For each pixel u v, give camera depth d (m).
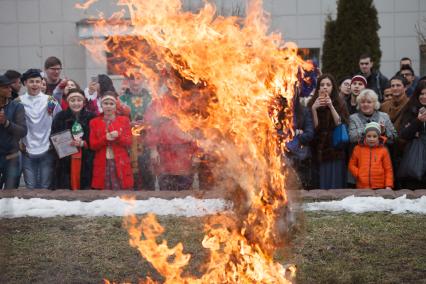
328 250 6.36
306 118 8.77
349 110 9.86
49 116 9.56
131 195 8.38
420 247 6.43
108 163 9.01
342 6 13.96
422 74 16.48
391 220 7.29
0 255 6.38
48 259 6.30
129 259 6.29
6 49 16.89
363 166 8.80
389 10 16.42
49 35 16.70
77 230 7.16
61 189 9.12
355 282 5.62
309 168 8.99
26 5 16.77
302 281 5.63
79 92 9.12
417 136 8.83
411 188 8.98
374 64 13.88
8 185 9.54
